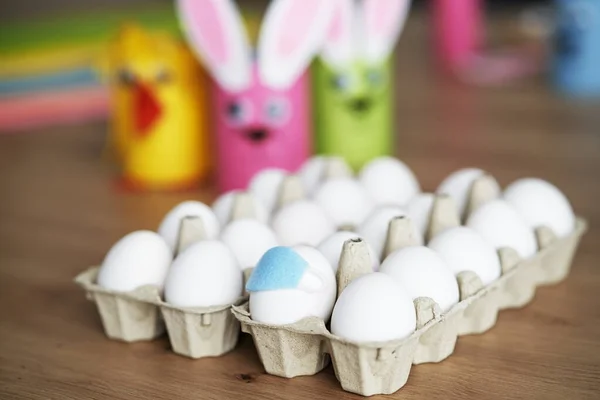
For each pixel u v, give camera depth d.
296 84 0.97
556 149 1.11
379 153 1.04
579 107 1.31
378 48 1.01
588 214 0.92
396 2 1.01
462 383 0.67
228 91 0.96
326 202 0.81
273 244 0.74
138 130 1.01
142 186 1.04
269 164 0.97
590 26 1.35
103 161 1.15
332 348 0.65
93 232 0.94
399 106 1.38
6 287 0.83
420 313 0.66
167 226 0.77
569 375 0.68
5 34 1.82
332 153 1.02
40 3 2.23
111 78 1.04
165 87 1.00
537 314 0.75
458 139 1.17
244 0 2.24
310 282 0.66
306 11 0.95
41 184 1.08
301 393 0.67
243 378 0.69
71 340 0.74
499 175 1.03
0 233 0.94
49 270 0.86
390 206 0.77
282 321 0.66
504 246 0.75
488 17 2.00
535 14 1.91
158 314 0.73
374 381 0.65
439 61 1.61
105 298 0.73
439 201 0.76
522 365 0.69
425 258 0.69
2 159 1.18
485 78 1.53
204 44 0.96
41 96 1.43
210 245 0.70
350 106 1.01
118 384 0.69
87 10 2.14
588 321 0.74
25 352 0.73
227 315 0.70
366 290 0.64
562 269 0.79
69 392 0.68
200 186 1.04
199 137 1.03
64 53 1.64
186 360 0.71
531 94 1.40
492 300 0.72
